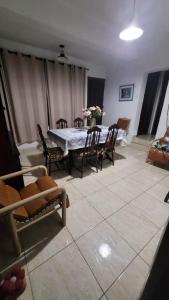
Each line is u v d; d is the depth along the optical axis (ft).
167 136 10.50
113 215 5.56
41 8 6.73
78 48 11.02
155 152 9.44
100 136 8.59
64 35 9.05
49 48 11.21
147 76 13.17
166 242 1.48
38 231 4.84
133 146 13.88
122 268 3.86
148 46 10.46
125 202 6.28
